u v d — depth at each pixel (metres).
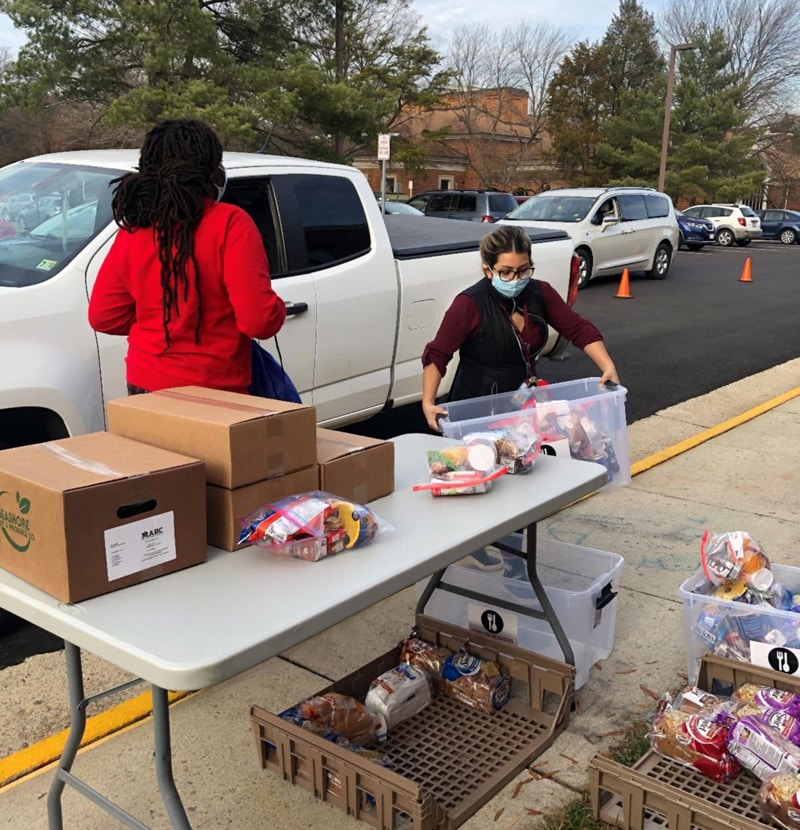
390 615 3.54
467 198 20.67
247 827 2.34
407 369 5.16
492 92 48.59
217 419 1.94
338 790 2.39
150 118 22.48
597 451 3.08
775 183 56.22
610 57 50.75
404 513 2.21
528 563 2.84
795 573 2.93
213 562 1.90
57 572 1.68
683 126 44.78
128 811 2.41
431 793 2.29
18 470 1.76
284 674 3.12
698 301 13.66
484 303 3.29
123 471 1.76
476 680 2.82
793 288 15.81
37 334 3.42
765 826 2.06
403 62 33.28
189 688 1.46
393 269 4.95
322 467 2.12
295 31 27.34
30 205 4.07
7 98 24.86
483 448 2.39
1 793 2.49
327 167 4.77
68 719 2.87
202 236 2.45
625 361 8.87
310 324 4.46
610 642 3.20
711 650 2.75
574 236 14.16
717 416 6.71
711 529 4.39
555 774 2.58
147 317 2.59
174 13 23.05
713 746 2.39
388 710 2.67
